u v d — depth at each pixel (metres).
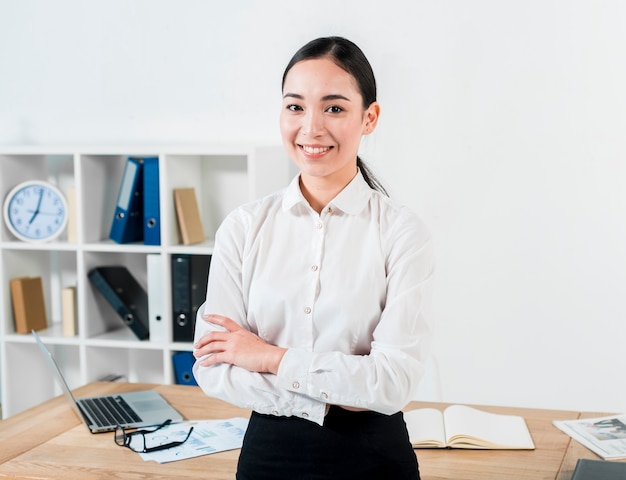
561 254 3.50
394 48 3.56
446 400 3.69
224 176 3.80
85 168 3.64
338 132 1.65
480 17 3.47
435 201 3.60
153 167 3.55
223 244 1.83
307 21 3.63
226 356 1.72
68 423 2.28
